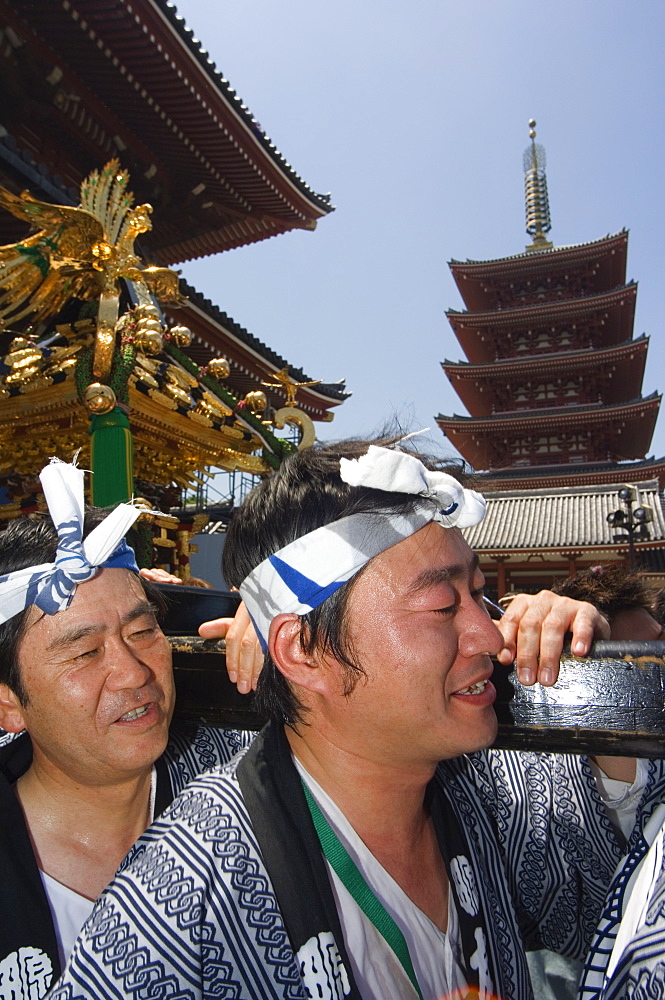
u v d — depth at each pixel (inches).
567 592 70.7
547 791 49.3
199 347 393.4
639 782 48.4
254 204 438.3
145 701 41.5
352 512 32.7
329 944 30.4
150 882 31.9
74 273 143.0
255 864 32.4
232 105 351.9
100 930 30.9
